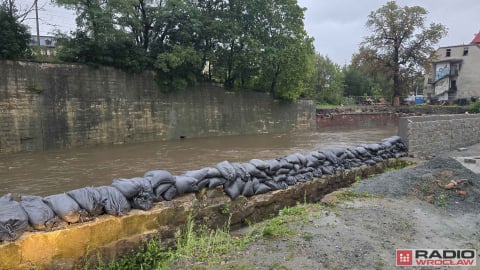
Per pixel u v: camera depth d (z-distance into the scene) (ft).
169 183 16.48
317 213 18.17
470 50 139.64
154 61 65.92
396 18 125.18
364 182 24.45
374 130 100.27
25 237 11.50
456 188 21.84
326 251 13.76
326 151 27.30
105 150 53.72
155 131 68.13
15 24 50.44
